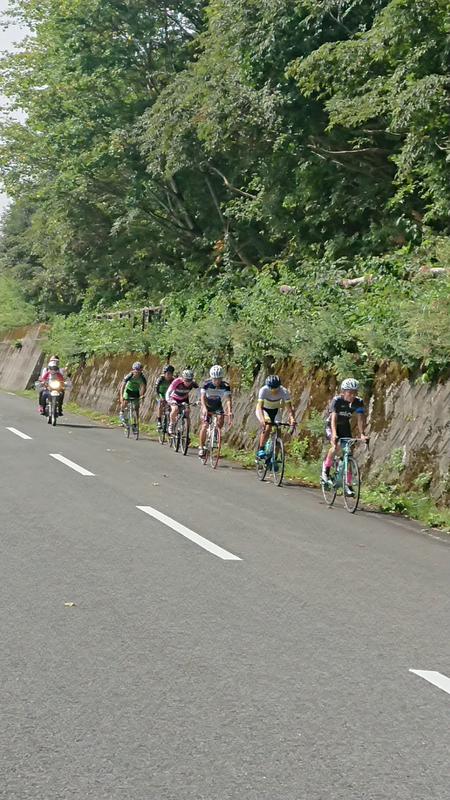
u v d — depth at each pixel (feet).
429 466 46.78
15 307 245.65
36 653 19.45
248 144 103.50
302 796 13.07
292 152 100.32
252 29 94.17
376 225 95.04
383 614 23.80
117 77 140.36
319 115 95.04
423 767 14.21
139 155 138.10
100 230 161.79
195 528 35.86
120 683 17.70
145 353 111.55
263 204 109.81
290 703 16.89
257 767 14.01
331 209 99.35
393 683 18.25
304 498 48.01
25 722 15.56
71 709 16.22
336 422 46.01
